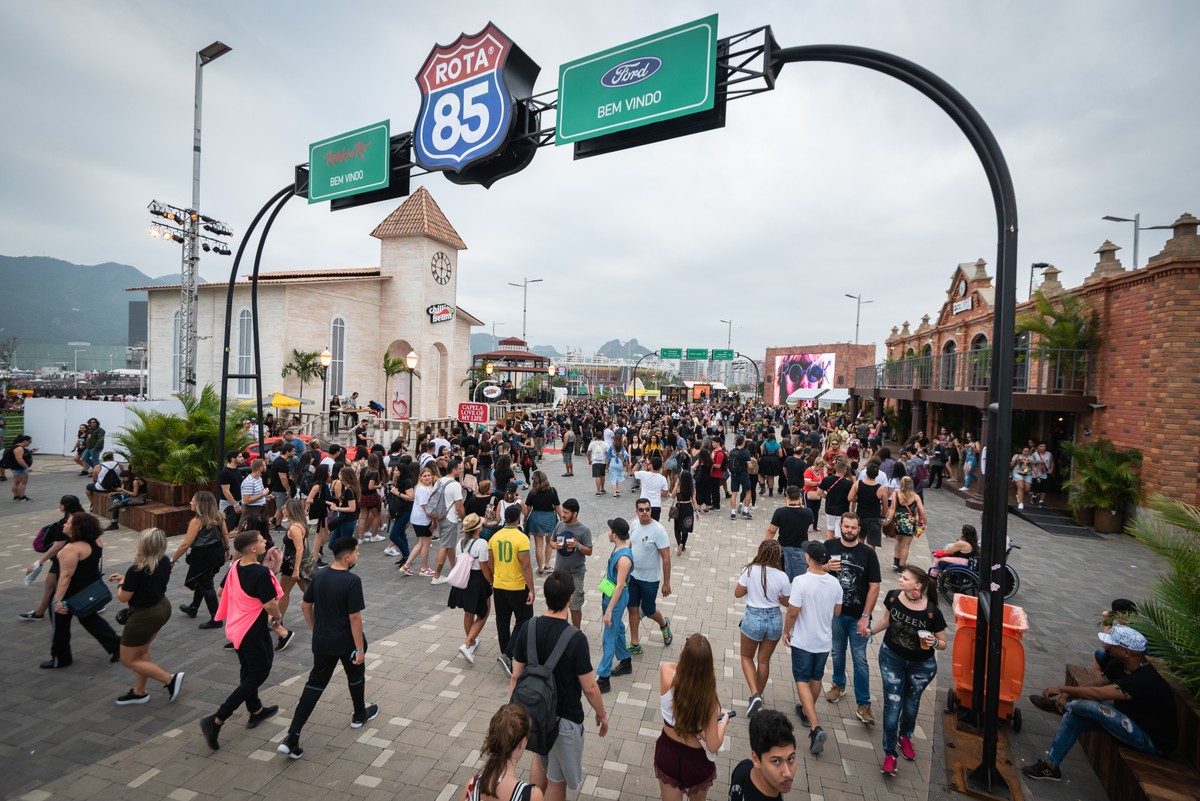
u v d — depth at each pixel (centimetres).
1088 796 449
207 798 409
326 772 439
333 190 804
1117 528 1336
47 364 15700
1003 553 448
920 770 470
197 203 1878
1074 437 1583
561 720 377
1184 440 1242
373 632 693
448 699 546
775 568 531
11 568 868
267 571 489
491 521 663
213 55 1803
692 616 768
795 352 6025
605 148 579
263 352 2642
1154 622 506
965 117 445
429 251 3131
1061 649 717
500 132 621
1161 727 427
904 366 2664
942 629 465
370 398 3050
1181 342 1243
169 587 811
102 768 438
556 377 5975
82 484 1540
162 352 3036
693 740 345
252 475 916
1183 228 1248
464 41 650
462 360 3622
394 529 946
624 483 1827
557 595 386
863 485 938
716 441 1449
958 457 2098
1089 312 1520
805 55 485
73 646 636
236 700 465
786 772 281
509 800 266
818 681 504
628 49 536
